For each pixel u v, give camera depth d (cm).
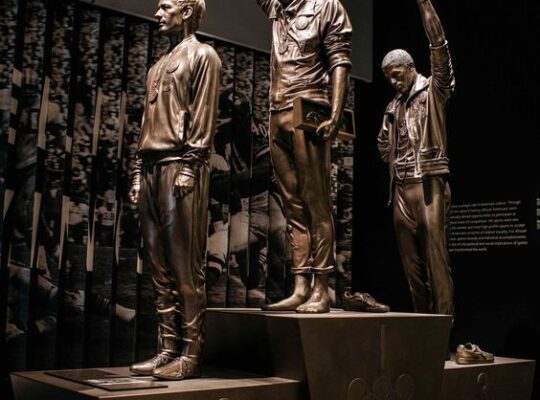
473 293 452
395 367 266
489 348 440
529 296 423
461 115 469
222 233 452
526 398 365
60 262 401
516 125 439
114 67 426
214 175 456
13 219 387
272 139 294
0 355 378
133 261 421
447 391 327
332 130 273
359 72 515
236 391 227
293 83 286
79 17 420
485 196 451
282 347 248
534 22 437
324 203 284
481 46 464
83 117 413
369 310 300
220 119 461
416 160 362
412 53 512
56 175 400
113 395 205
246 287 464
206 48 254
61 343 399
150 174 249
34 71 397
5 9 389
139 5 425
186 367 243
